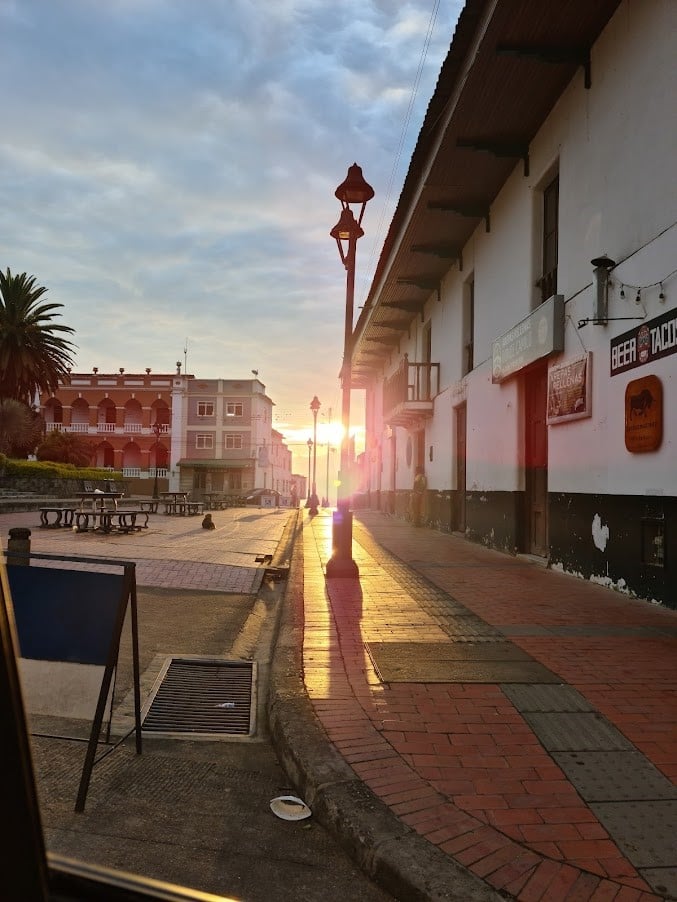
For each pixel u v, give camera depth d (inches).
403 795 121.9
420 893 96.6
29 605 139.8
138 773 141.7
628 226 317.4
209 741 161.2
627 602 294.8
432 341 778.2
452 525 665.6
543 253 449.4
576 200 376.2
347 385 365.7
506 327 499.5
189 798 131.3
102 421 2421.3
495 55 363.9
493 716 159.2
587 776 129.7
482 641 226.1
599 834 109.9
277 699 169.9
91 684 135.1
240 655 233.5
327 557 457.1
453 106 418.3
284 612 275.3
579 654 210.7
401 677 187.2
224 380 2383.1
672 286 278.7
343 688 178.1
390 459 1108.5
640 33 308.3
